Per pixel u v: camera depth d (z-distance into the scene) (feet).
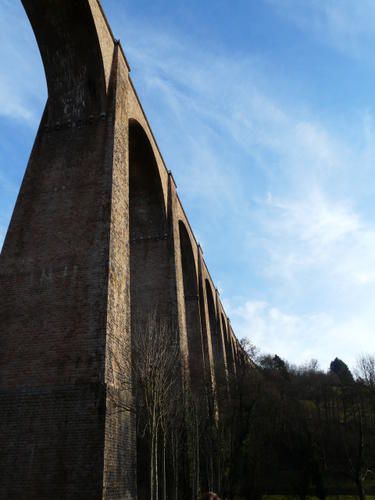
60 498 33.42
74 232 45.16
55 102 53.62
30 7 49.21
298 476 102.99
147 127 69.21
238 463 84.79
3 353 40.68
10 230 47.21
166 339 56.44
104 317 39.70
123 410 38.29
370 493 112.78
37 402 37.50
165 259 75.56
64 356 39.01
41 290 42.96
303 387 216.13
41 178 49.78
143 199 78.48
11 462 35.47
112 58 55.47
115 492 34.91
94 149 49.83
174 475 55.52
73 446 34.96
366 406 134.31
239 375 101.55
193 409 65.41
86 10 49.16
